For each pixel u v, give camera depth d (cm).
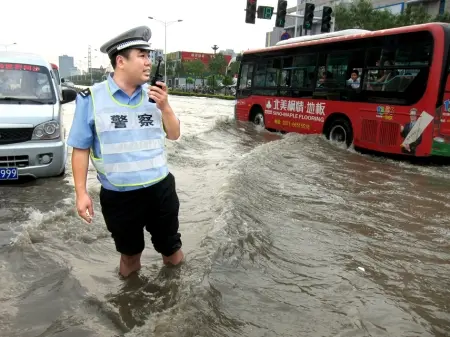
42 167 615
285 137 1234
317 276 350
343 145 1120
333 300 311
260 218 484
